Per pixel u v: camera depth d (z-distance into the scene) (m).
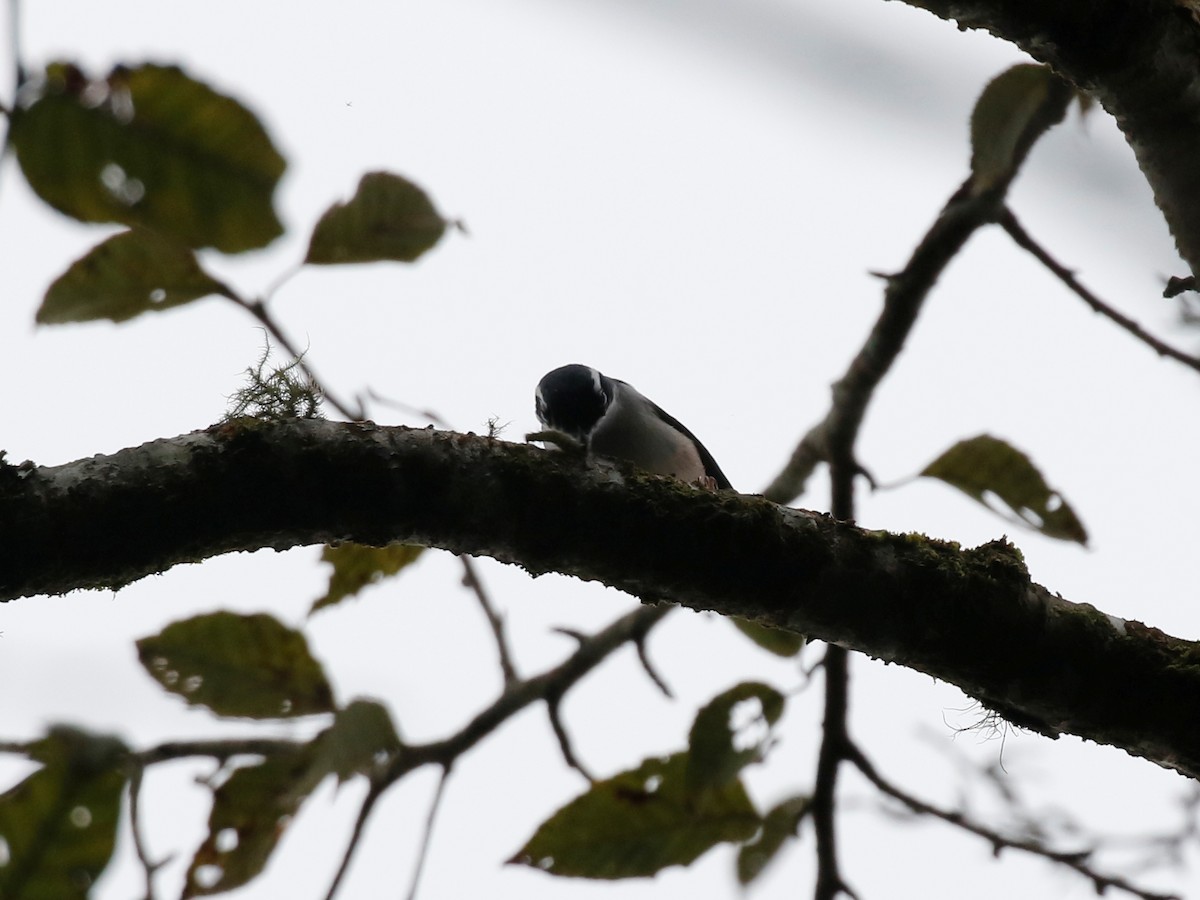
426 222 5.25
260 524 4.25
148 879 4.43
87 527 4.04
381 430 4.41
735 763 6.35
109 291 4.99
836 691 6.97
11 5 3.34
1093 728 4.70
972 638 4.63
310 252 5.17
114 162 3.67
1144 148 4.81
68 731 4.17
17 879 4.06
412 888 5.80
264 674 5.52
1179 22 4.59
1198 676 4.63
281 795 5.21
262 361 4.58
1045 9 4.55
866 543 4.66
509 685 6.93
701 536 4.51
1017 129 6.37
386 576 6.04
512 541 4.45
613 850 6.51
